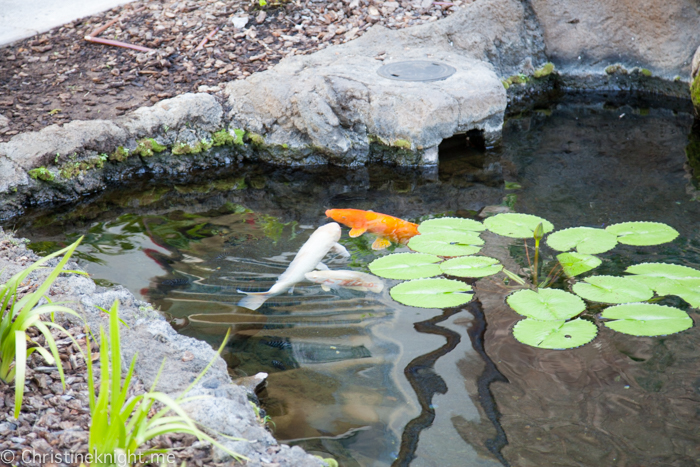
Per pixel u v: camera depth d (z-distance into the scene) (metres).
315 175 5.47
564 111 6.82
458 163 5.50
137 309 3.14
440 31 6.87
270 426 2.56
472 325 3.20
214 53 6.64
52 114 5.62
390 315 3.30
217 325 3.21
